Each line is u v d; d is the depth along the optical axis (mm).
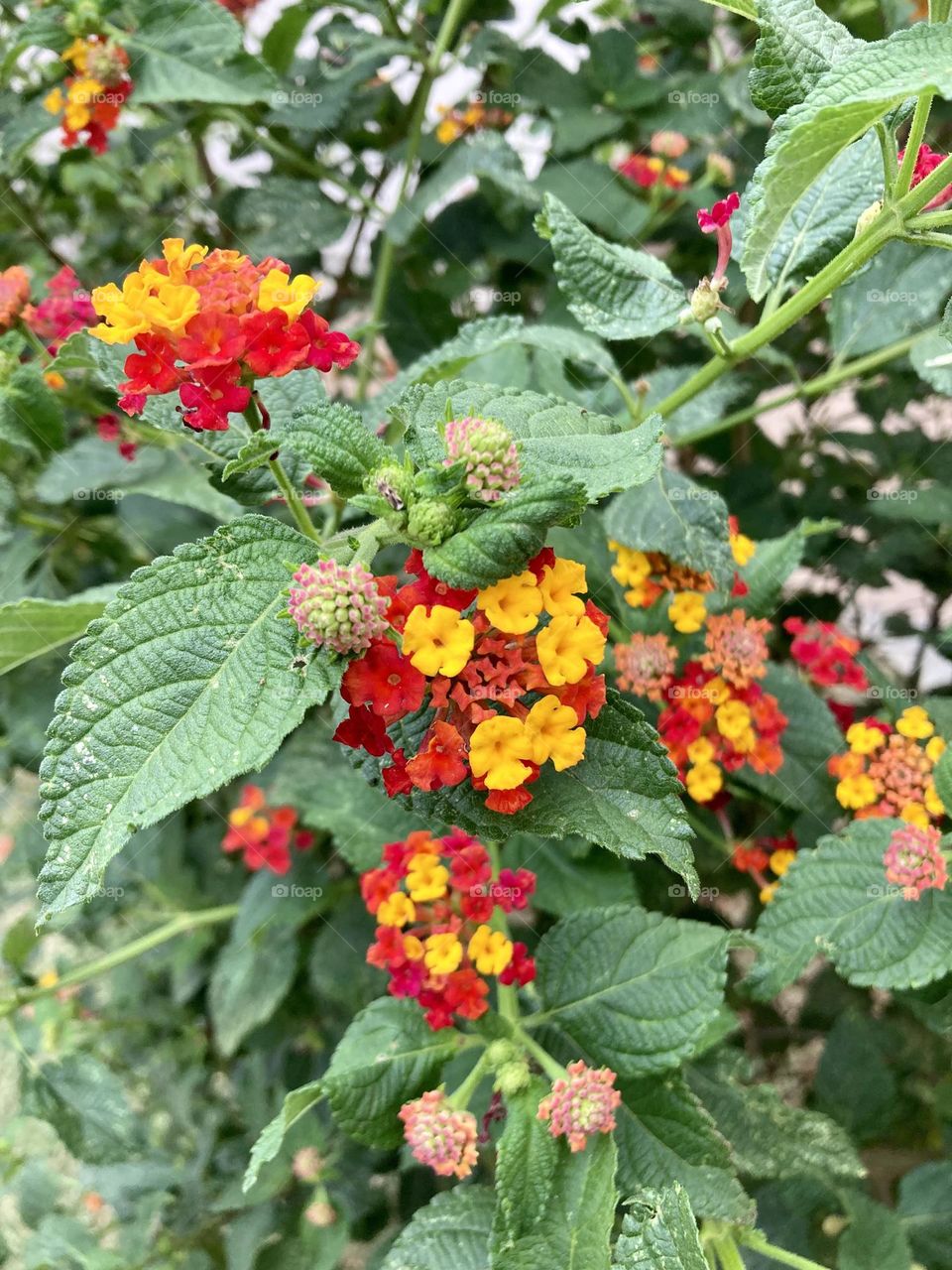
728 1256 198
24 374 253
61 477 270
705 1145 195
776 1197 275
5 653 207
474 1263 187
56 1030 348
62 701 128
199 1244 321
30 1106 291
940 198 183
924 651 360
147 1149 305
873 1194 323
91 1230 329
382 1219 312
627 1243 171
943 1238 250
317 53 310
